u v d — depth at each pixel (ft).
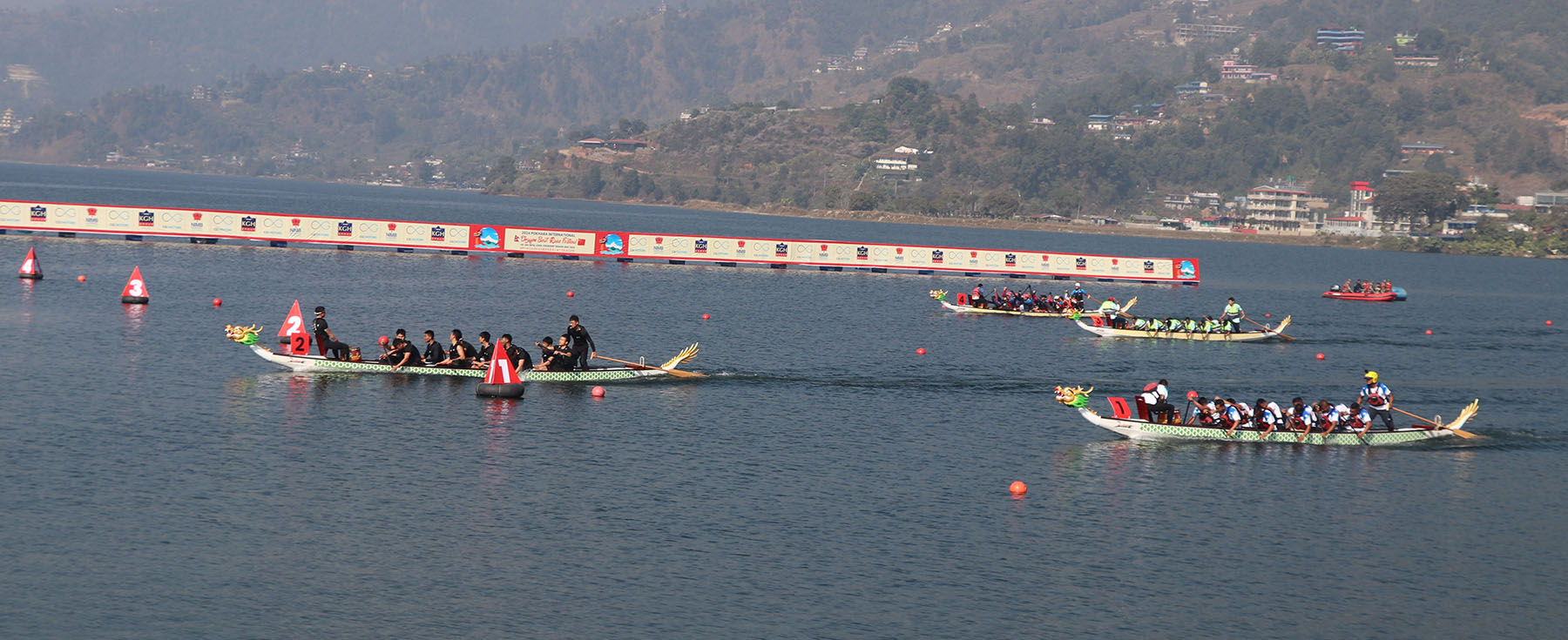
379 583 87.15
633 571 91.50
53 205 366.84
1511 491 126.62
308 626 79.66
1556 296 504.02
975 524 106.52
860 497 112.98
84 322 198.70
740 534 100.83
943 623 84.84
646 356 193.57
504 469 116.57
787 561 95.20
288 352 163.43
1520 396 190.80
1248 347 243.19
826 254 403.54
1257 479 127.44
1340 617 89.45
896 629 83.46
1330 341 260.83
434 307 244.01
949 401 162.81
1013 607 88.17
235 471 111.65
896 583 91.61
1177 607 89.71
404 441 125.39
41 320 197.88
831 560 95.81
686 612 84.58
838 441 134.82
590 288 296.51
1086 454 134.82
